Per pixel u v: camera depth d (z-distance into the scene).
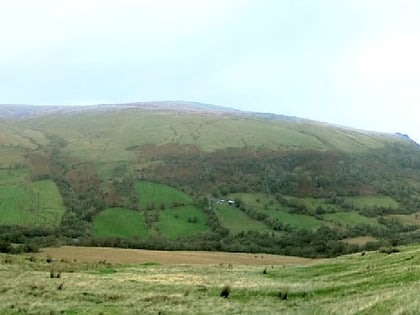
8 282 38.28
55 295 33.22
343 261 58.75
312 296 35.50
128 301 32.03
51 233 115.38
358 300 29.02
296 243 122.38
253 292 37.12
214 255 89.44
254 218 140.75
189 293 37.31
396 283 35.00
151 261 73.69
